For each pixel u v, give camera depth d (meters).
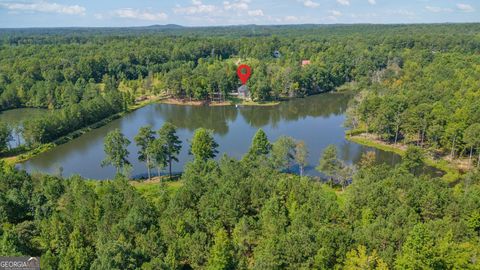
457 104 143.50
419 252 52.47
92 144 155.75
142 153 114.75
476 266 53.50
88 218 67.69
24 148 148.00
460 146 125.31
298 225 63.56
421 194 71.62
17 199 75.44
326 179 112.88
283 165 110.81
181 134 165.62
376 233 58.81
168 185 107.38
